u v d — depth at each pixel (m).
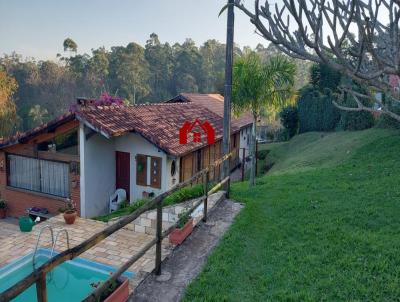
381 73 3.40
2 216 14.98
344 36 3.36
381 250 5.93
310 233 6.89
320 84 26.47
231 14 9.08
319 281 5.16
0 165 15.02
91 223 10.48
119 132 12.94
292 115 29.03
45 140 14.17
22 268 8.16
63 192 14.16
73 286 7.46
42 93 62.50
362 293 4.84
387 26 3.89
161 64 72.69
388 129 17.06
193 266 5.75
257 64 12.27
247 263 5.88
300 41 3.65
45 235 9.56
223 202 9.06
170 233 6.11
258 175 19.31
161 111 18.02
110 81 67.62
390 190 8.95
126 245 8.95
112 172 14.88
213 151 18.66
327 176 11.41
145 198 13.01
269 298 4.84
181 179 15.20
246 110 12.94
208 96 29.16
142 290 5.04
